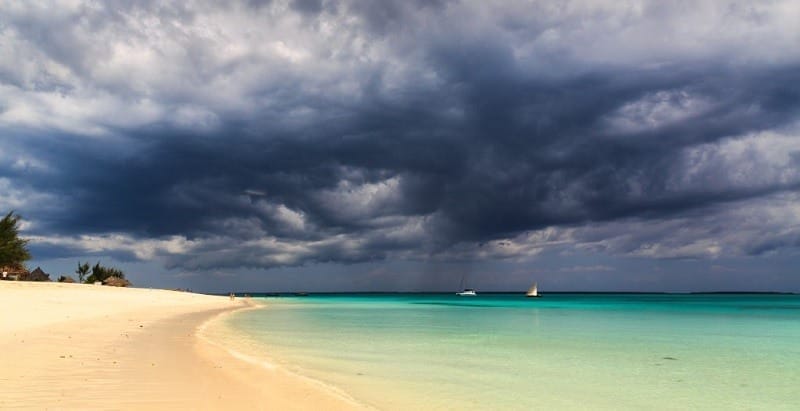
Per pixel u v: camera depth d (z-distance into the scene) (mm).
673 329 36781
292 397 11641
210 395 11055
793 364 20016
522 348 23922
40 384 10938
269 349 22000
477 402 12531
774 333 33750
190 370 13938
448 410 11625
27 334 19172
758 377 17094
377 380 15078
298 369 16516
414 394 13242
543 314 59500
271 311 62625
